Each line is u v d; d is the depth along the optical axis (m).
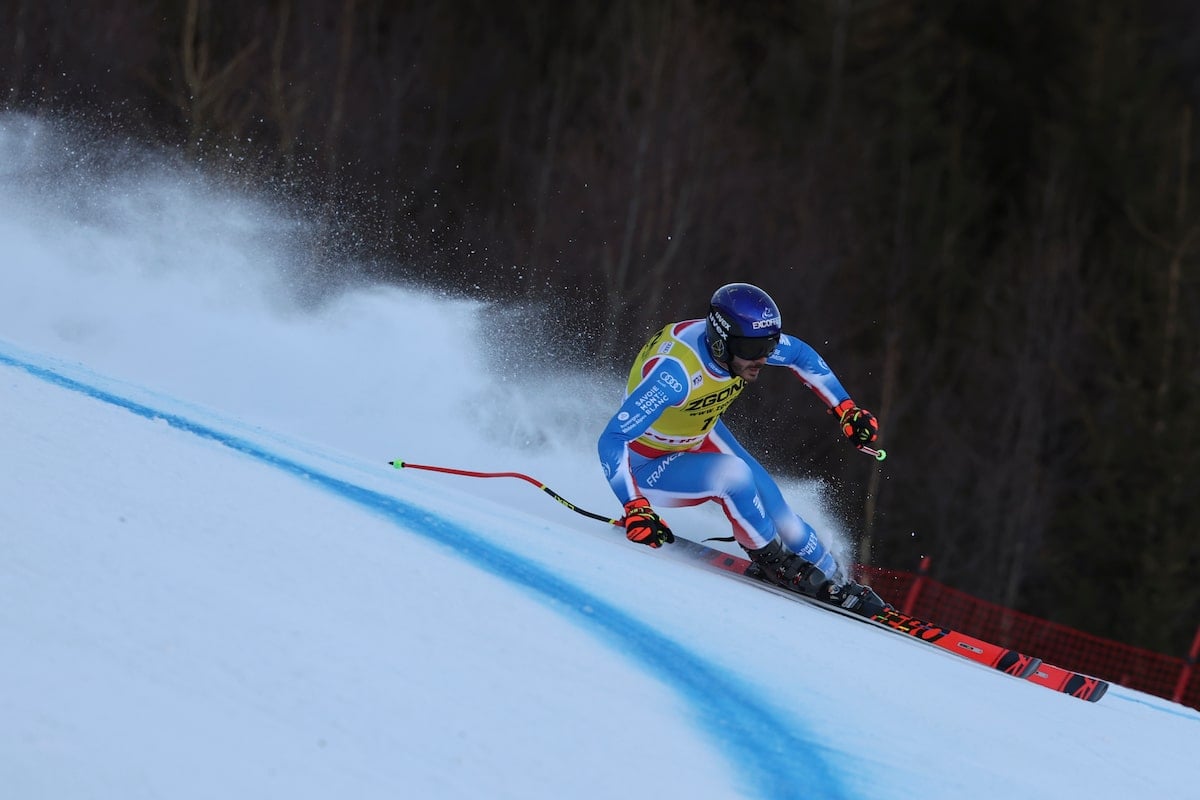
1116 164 72.88
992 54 84.38
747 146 60.91
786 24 78.44
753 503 15.68
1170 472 59.50
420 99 61.72
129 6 52.03
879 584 41.75
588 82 63.78
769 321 15.09
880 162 71.50
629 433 15.01
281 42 53.00
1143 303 64.00
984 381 61.00
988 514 56.78
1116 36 77.94
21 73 49.91
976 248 70.88
